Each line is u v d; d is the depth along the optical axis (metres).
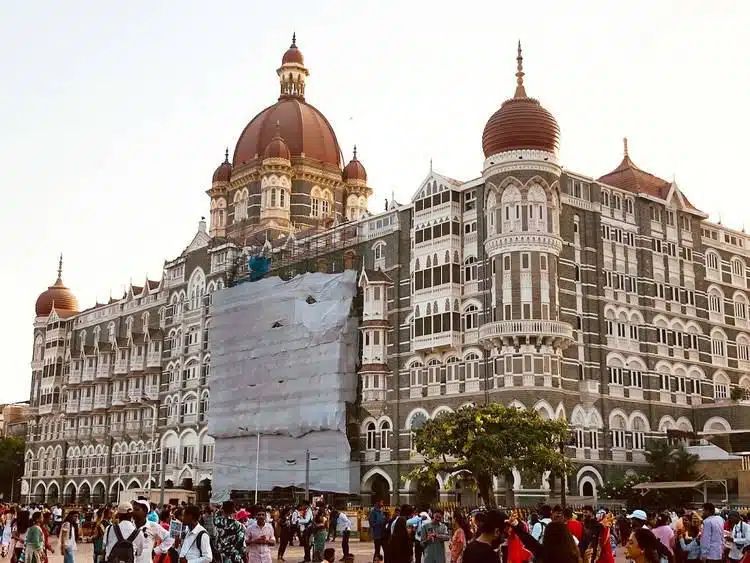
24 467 167.75
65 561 35.16
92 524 67.19
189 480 123.38
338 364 98.12
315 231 114.62
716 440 92.94
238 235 127.25
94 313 153.88
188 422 123.81
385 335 96.69
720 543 28.34
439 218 93.06
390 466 92.94
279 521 59.00
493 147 88.00
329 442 97.75
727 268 107.31
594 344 89.25
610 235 94.12
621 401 89.94
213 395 114.06
